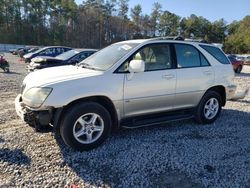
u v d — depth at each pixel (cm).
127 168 399
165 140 506
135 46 505
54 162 409
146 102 501
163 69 523
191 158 434
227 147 484
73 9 8244
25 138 492
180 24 10288
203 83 581
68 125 431
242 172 396
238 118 675
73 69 499
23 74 1573
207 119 606
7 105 746
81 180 365
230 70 639
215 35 10475
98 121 458
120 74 471
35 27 7638
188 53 571
